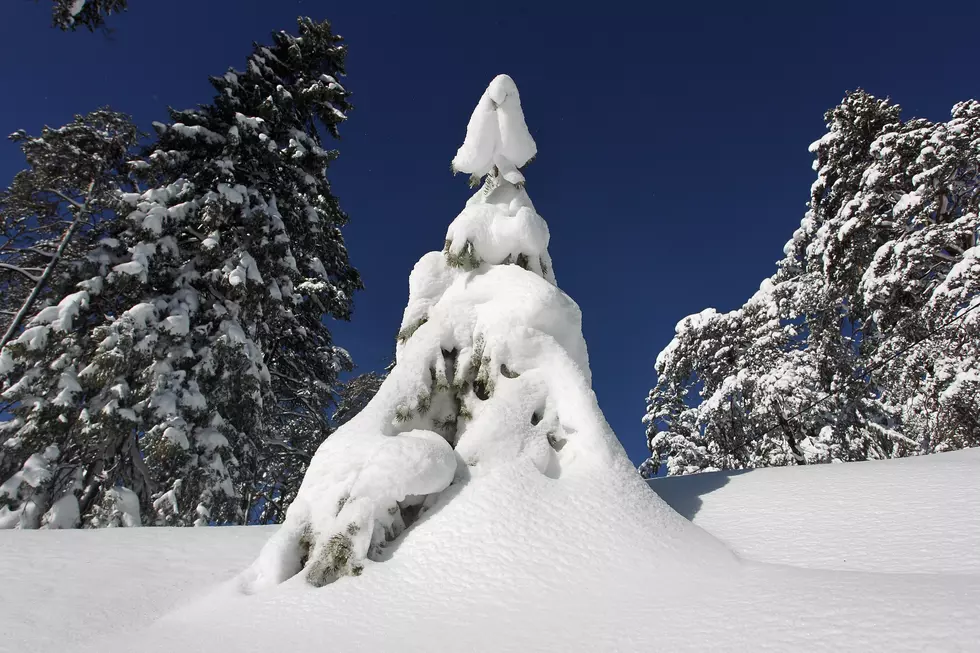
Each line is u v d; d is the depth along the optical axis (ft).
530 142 19.43
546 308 15.35
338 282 62.39
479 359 15.28
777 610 6.82
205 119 46.78
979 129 38.17
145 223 38.14
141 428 34.55
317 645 7.91
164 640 8.81
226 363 38.65
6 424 32.04
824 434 47.39
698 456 58.18
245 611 9.75
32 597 11.37
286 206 49.32
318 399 56.18
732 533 11.63
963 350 36.45
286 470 54.90
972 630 5.33
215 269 41.42
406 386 14.55
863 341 47.85
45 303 37.50
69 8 22.06
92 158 41.09
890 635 5.59
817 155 57.77
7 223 40.29
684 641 6.43
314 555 10.89
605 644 6.71
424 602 8.96
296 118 55.01
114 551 15.46
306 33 58.95
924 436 42.32
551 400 14.12
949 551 8.92
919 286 39.63
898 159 43.32
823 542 10.32
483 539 10.23
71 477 33.91
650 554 9.63
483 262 17.66
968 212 40.34
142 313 35.50
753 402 51.16
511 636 7.38
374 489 11.34
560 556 9.64
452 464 12.23
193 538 17.38
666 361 62.34
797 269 62.28
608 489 11.46
